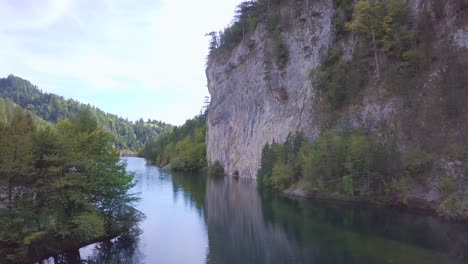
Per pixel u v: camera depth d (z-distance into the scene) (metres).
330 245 31.36
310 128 71.56
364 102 60.75
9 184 26.88
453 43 54.44
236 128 104.62
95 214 29.78
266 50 89.88
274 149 71.62
